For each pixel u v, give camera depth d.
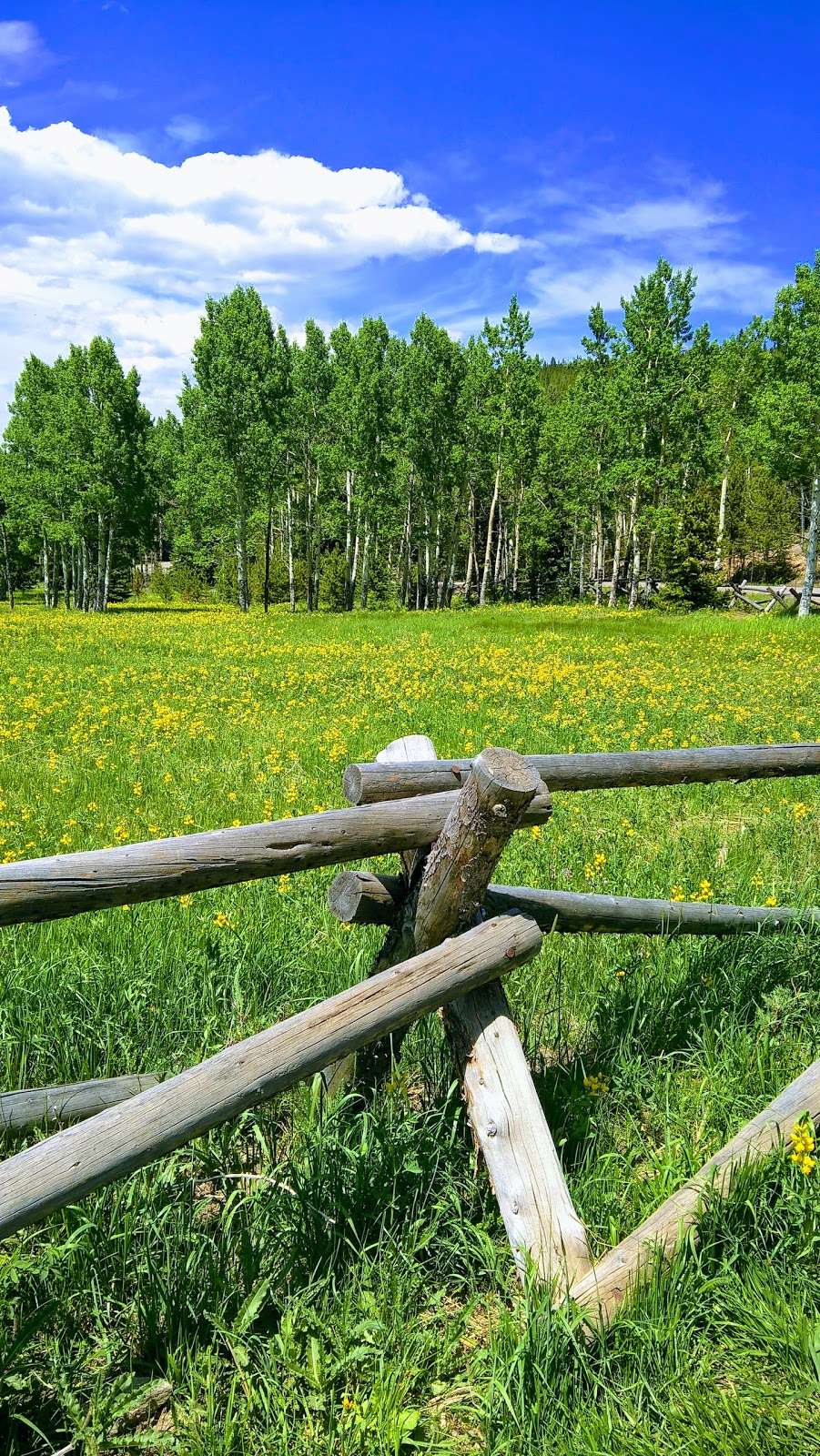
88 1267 2.53
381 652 24.52
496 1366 2.25
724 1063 3.50
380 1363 2.25
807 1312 2.47
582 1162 3.04
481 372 56.72
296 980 4.23
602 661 21.53
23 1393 2.24
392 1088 3.17
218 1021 3.94
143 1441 2.14
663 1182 2.83
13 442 66.31
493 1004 2.86
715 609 45.22
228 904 5.14
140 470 65.12
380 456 57.41
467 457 57.88
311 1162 2.82
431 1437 2.17
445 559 67.81
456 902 2.84
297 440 62.72
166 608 69.25
